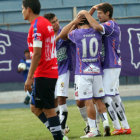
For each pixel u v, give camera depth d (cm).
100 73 2152
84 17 2161
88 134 2138
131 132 2297
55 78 1709
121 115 2219
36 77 1677
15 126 2898
